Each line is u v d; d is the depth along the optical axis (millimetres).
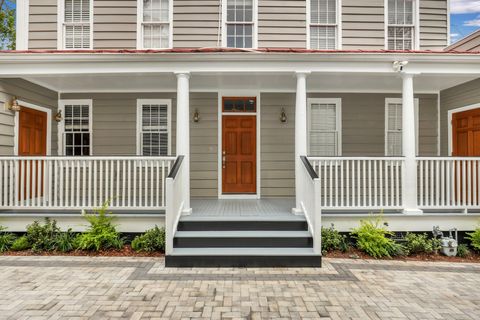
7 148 6301
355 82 7129
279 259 4855
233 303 3646
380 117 8062
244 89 7938
